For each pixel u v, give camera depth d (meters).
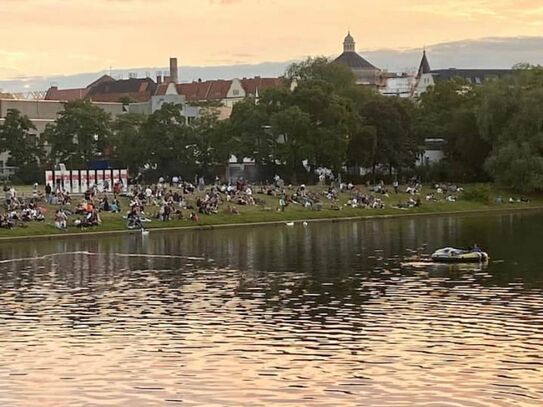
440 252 150.62
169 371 83.19
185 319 105.75
